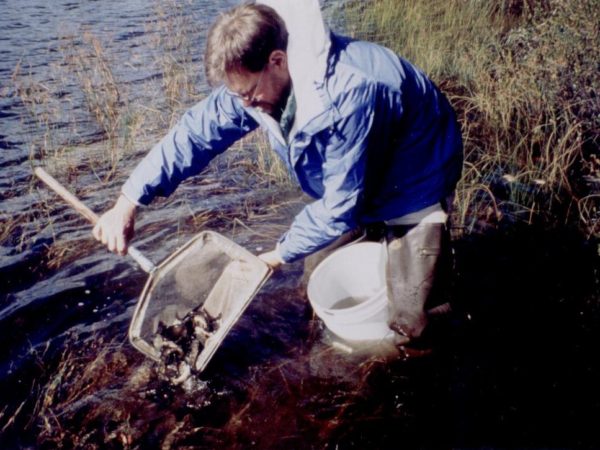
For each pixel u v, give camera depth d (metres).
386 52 2.07
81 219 3.63
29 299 2.99
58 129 4.70
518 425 2.33
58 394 2.51
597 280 3.03
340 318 2.58
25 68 5.85
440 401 2.45
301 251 2.33
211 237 2.57
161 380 2.56
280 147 2.28
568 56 4.54
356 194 2.12
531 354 2.63
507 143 4.35
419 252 2.44
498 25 6.68
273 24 1.83
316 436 2.32
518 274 3.10
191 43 6.46
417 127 2.21
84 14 7.73
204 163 2.60
